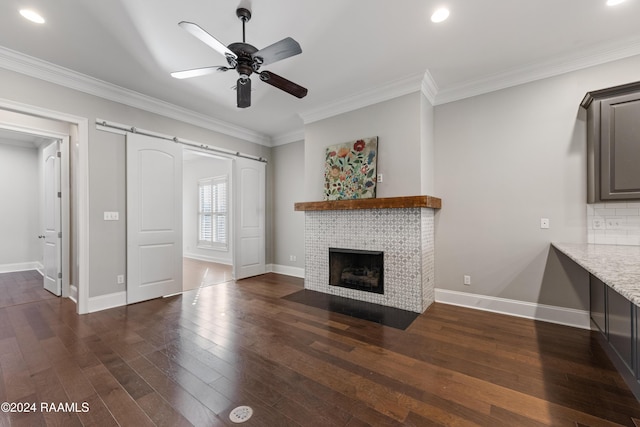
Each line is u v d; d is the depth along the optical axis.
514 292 3.08
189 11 2.14
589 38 2.48
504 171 3.13
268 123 4.74
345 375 1.96
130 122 3.56
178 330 2.73
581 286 2.75
